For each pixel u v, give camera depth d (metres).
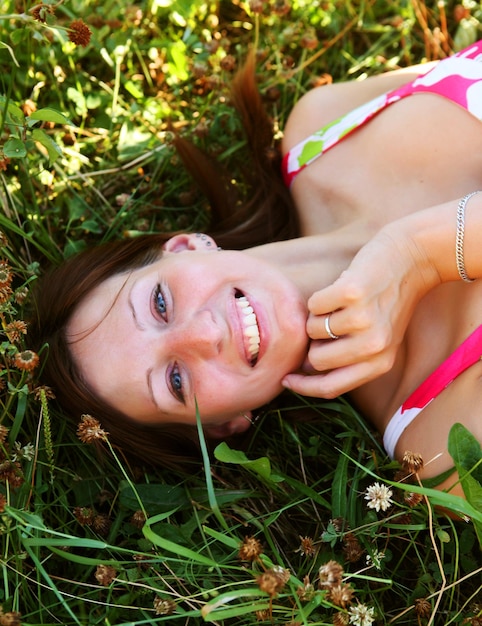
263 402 1.88
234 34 2.79
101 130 2.54
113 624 1.74
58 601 1.78
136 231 2.29
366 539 1.83
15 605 1.64
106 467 2.00
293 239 2.03
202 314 1.76
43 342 1.92
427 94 1.99
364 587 1.84
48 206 2.40
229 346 1.76
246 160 2.54
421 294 1.79
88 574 1.80
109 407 1.87
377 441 1.99
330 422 2.12
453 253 1.73
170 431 1.98
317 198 2.17
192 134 2.46
